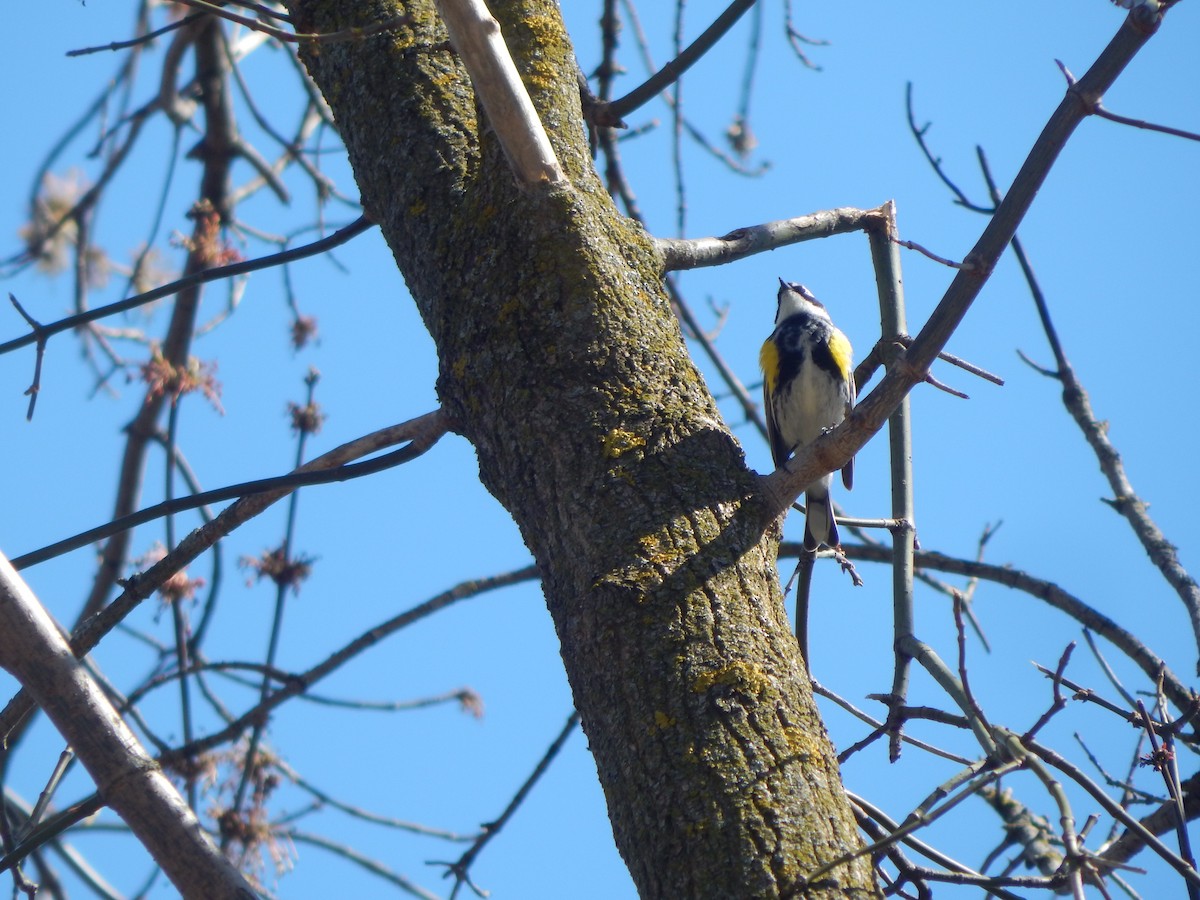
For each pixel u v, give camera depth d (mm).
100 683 9031
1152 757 6121
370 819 10195
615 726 4621
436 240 5785
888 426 7066
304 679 8328
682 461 5145
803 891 4102
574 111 6152
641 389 5281
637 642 4691
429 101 6137
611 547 4922
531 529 5230
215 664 8578
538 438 5234
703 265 6668
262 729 8227
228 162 11438
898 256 7516
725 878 4168
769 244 6965
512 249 5531
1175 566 7742
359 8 6496
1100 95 4953
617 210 5941
